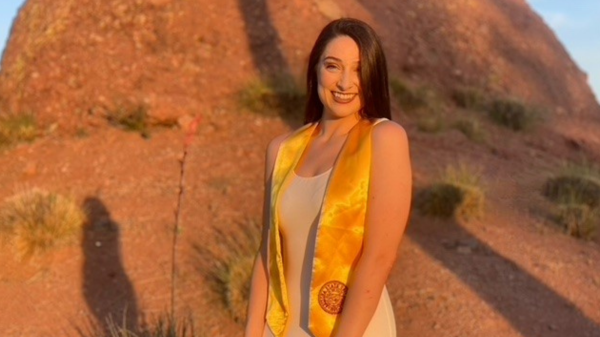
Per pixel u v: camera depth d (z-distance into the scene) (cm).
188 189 785
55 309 620
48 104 947
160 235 706
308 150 267
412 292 626
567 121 1148
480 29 1205
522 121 1046
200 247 686
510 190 817
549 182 814
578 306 620
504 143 987
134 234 710
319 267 250
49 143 896
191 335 555
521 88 1152
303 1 1084
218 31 1019
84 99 943
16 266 672
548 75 1212
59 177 823
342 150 254
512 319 597
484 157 912
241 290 606
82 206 757
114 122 920
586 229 736
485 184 819
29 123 922
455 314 599
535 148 1001
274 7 1056
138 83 957
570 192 789
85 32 1012
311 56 270
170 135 900
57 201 726
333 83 258
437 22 1172
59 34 1017
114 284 647
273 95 941
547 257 688
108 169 831
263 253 283
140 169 828
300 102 934
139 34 1009
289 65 995
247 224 717
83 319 608
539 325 593
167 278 650
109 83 956
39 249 685
